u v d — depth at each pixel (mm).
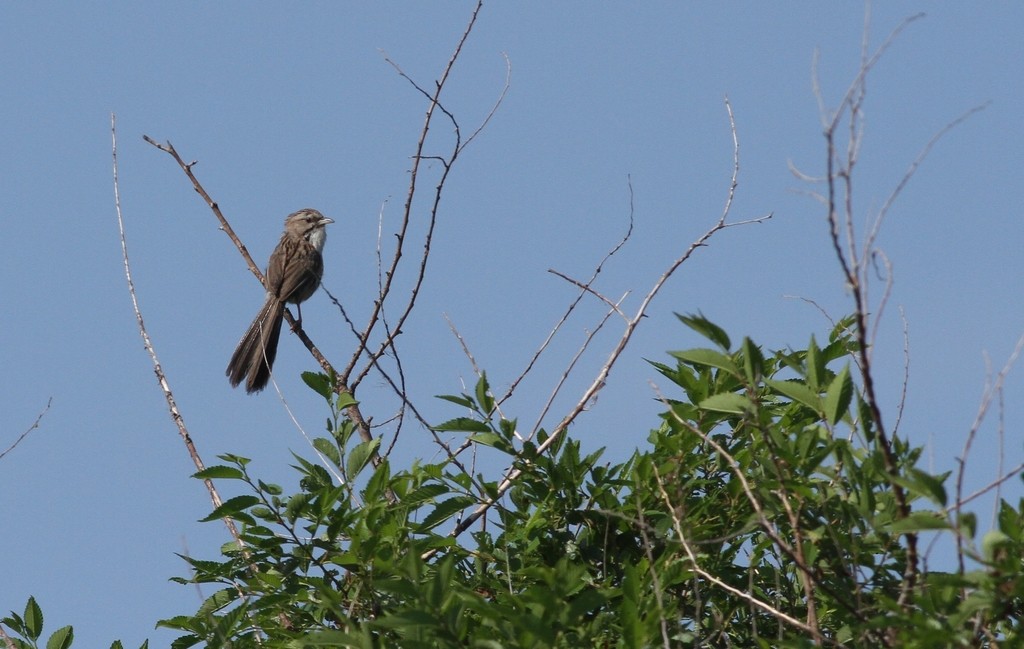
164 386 13633
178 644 11156
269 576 10531
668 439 10570
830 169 7488
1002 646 7504
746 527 8555
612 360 12148
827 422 8766
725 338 8977
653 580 9188
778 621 10227
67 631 11469
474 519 11719
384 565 9680
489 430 10930
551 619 8133
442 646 7938
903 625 7594
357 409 13812
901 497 7848
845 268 7535
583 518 10867
